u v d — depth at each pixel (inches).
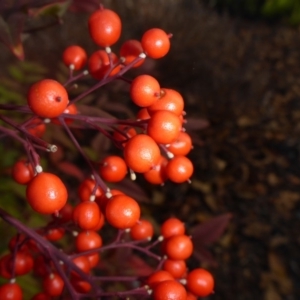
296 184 18.0
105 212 3.9
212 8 28.4
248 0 28.4
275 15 27.9
